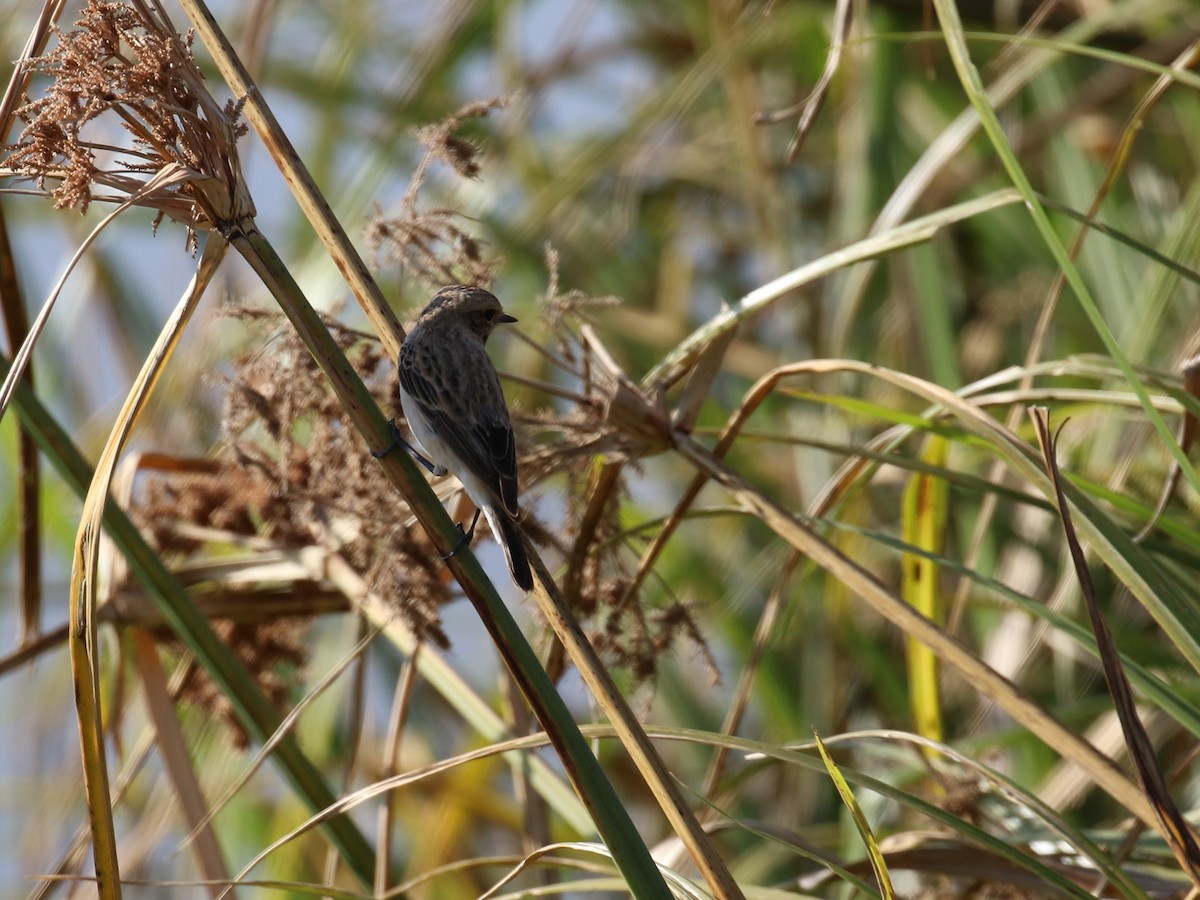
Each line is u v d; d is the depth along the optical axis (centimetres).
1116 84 1297
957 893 891
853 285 1266
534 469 830
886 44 1362
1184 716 676
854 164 1350
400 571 788
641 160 1486
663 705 1446
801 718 1372
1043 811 667
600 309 1530
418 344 828
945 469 824
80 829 902
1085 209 1366
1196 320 1083
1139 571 644
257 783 1500
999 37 760
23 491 888
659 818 1451
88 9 620
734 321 808
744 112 1473
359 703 941
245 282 1335
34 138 609
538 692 577
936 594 946
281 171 681
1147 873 817
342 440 811
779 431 1491
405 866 1498
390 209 876
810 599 1405
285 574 921
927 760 937
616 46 1723
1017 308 1428
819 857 637
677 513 816
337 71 1465
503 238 1426
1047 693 1266
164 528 991
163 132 617
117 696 956
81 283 1442
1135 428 1070
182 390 1230
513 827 1414
